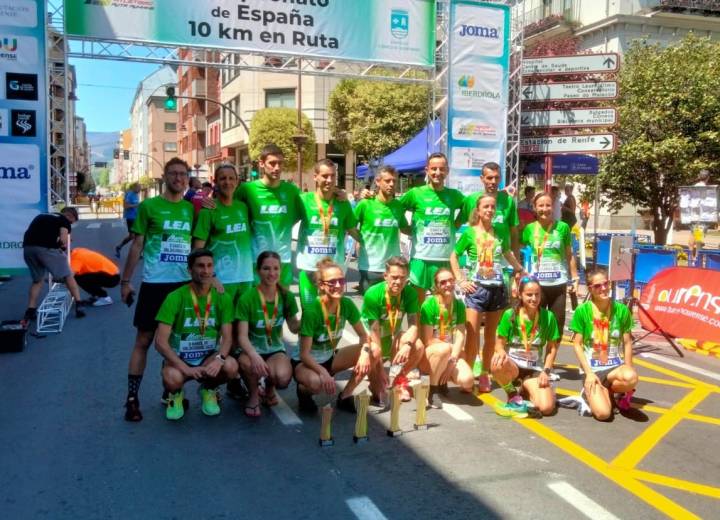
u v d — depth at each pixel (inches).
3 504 146.4
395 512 144.6
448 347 218.1
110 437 186.7
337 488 156.3
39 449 177.3
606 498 153.3
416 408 205.0
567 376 263.0
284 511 144.7
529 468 169.6
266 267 200.1
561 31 1202.0
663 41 1107.9
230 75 1704.0
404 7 466.9
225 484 157.8
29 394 224.4
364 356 204.1
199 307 197.3
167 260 207.5
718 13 1092.5
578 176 729.0
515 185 500.7
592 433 197.3
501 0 490.6
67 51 407.8
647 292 341.7
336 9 449.7
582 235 465.4
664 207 642.8
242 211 226.5
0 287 452.8
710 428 203.9
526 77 493.4
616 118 474.6
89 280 384.2
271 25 436.5
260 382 221.5
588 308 217.6
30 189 377.1
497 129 483.5
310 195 241.9
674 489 159.2
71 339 305.0
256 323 204.1
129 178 5216.5
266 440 186.2
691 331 317.1
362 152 1277.1
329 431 181.9
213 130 2025.1
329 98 1332.4
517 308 217.9
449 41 465.4
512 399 213.2
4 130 370.0
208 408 204.2
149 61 435.8
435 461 173.0
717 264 412.2
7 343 278.4
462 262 258.5
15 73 370.0
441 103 493.4
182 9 418.9
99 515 142.0
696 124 621.3
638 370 275.7
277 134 1320.1
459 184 478.6
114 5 407.2
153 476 161.8
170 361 195.3
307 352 204.1
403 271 208.1
